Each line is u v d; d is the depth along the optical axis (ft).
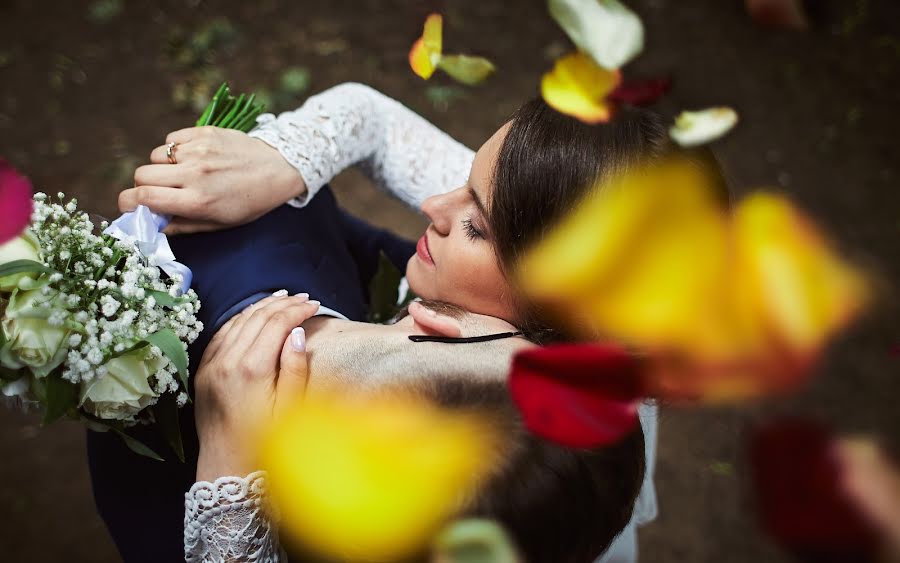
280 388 3.03
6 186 2.72
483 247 3.26
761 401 7.15
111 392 2.96
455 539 2.57
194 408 3.30
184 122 9.12
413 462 2.61
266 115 3.96
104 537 6.52
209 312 3.42
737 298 2.52
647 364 2.59
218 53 9.74
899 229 8.27
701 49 9.98
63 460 6.91
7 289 2.90
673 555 6.57
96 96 9.25
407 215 8.45
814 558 1.95
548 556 2.75
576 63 3.02
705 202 3.00
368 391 2.84
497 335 3.05
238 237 3.60
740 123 9.18
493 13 10.41
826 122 9.29
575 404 2.57
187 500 3.18
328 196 4.17
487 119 9.30
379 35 10.11
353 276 4.07
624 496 2.91
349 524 2.60
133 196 3.51
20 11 10.00
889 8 10.25
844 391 7.16
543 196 3.08
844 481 1.98
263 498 3.11
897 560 1.93
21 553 6.34
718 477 6.91
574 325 3.08
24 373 2.97
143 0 10.19
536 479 2.67
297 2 10.37
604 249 2.84
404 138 4.27
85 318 2.91
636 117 3.18
